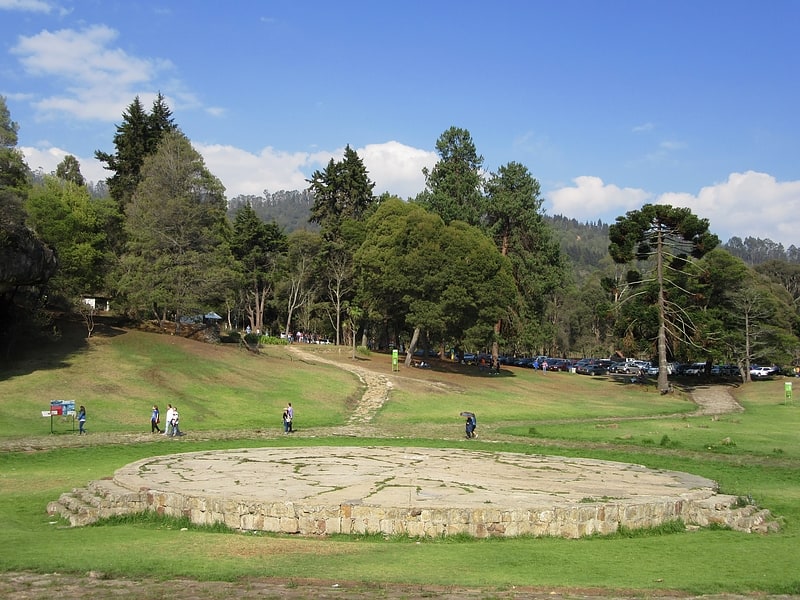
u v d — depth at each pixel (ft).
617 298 274.77
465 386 221.66
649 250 255.70
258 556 44.57
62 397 144.77
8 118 198.70
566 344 469.57
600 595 36.29
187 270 222.89
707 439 127.24
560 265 315.78
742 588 38.34
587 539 52.95
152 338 206.69
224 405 157.38
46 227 193.06
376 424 150.20
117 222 235.81
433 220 247.70
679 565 43.88
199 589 36.24
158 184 241.96
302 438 123.24
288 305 363.15
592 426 151.02
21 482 77.56
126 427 130.72
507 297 252.83
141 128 303.48
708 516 59.26
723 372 322.96
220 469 76.23
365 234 293.43
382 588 36.91
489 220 314.35
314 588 36.70
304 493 59.88
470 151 313.73
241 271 287.07
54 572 40.09
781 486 81.71
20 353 171.32
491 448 110.32
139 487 61.98
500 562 43.75
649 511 57.31
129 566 41.01
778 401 221.25
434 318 238.68
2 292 157.48
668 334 262.67
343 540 50.75
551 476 75.05
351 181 317.22
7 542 48.65
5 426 123.24
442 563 43.06
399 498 58.03
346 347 292.61
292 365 215.51
